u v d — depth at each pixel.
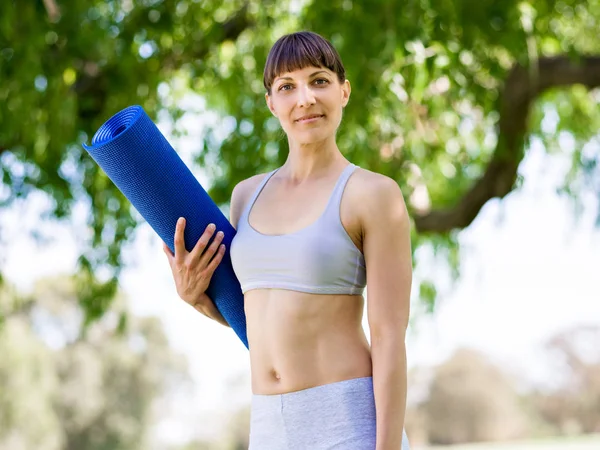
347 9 4.87
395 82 4.93
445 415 44.88
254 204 2.26
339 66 2.21
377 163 5.22
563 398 47.53
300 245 2.07
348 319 2.10
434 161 6.61
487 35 4.94
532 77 5.15
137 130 2.29
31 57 4.97
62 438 34.12
